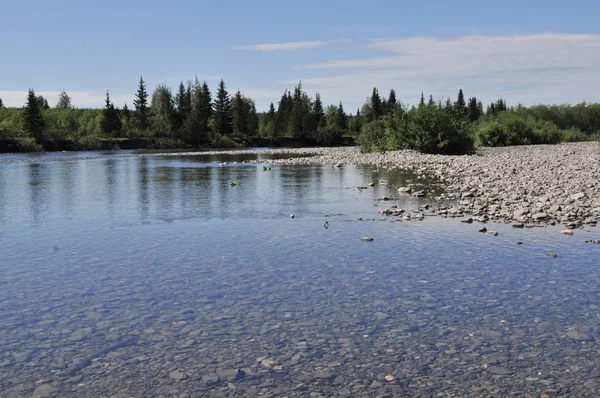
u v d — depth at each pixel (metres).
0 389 4.35
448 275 7.91
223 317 6.11
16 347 5.24
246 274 8.02
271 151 65.44
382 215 13.82
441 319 6.00
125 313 6.25
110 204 16.19
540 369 4.68
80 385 4.42
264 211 14.60
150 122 117.19
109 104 104.19
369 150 51.28
